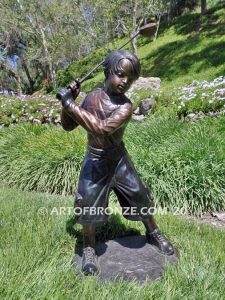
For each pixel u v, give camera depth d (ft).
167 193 16.11
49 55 77.10
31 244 10.49
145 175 16.60
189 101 24.30
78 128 23.20
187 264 9.39
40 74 106.32
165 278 8.76
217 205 16.06
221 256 9.99
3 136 24.80
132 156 17.78
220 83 25.77
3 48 95.04
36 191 19.43
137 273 8.99
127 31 53.26
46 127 25.81
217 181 16.19
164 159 17.12
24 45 92.94
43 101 31.50
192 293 8.25
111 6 53.72
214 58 53.21
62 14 70.64
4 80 104.42
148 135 20.75
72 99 8.26
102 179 9.07
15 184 20.29
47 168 19.35
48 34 77.92
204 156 16.89
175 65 56.80
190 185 16.15
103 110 8.47
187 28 69.77
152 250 9.98
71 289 8.46
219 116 21.70
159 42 70.59
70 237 11.32
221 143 18.10
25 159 20.57
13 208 14.34
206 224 14.24
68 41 79.87
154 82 38.70
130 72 8.39
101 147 8.91
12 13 73.77
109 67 8.55
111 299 7.91
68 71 76.59
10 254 9.68
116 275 8.93
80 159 18.99
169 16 78.28
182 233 12.15
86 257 9.30
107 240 11.49
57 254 10.02
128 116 8.43
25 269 8.82
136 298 7.91
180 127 21.35
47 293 7.79
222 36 59.47
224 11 67.97
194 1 79.56
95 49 77.20
